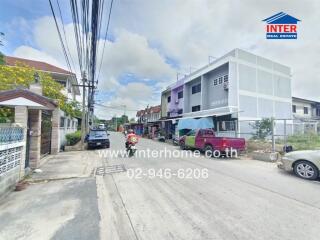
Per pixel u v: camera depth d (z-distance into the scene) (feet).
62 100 49.93
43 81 44.75
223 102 64.54
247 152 41.01
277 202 15.33
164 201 15.47
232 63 60.13
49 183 20.13
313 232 11.00
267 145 41.01
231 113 56.75
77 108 68.33
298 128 51.24
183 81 88.02
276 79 70.69
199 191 17.83
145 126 140.36
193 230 11.20
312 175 21.91
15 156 18.89
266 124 48.39
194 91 82.28
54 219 12.37
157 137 94.53
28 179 21.31
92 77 46.01
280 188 18.85
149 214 13.23
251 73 64.08
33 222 11.97
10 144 17.42
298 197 16.43
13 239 10.20
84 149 50.14
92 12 19.01
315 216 12.96
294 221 12.27
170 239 10.33
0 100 22.33
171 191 17.80
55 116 40.68
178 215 13.07
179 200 15.69
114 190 18.10
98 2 17.46
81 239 10.30
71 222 12.04
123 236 10.62
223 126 61.16
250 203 15.11
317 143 40.04
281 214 13.24
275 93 69.87
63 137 52.54
